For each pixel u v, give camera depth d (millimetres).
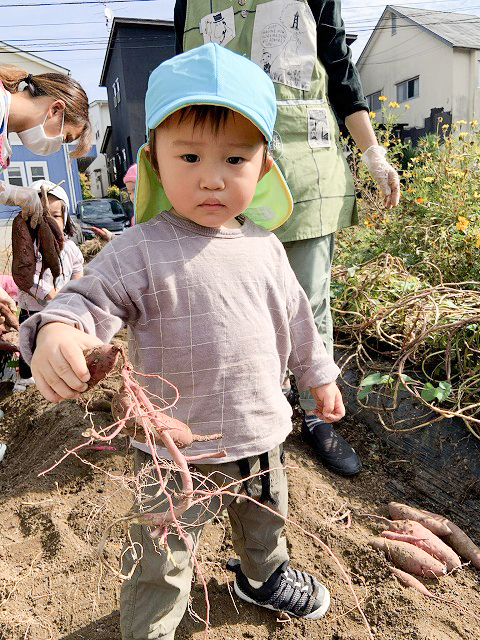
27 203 2744
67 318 1090
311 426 2633
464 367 2707
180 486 1394
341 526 2209
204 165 1243
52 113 2703
